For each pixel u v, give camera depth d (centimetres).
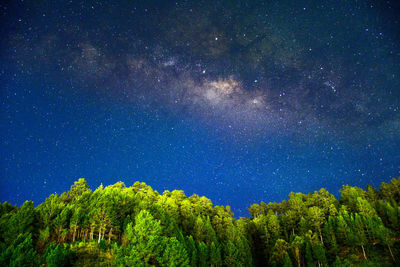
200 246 4556
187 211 6372
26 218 3888
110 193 5103
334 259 5275
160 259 3003
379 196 7806
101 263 3109
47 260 2600
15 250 2412
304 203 7362
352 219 5503
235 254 4688
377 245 5391
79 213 4353
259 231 6756
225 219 6550
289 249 5162
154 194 7038
